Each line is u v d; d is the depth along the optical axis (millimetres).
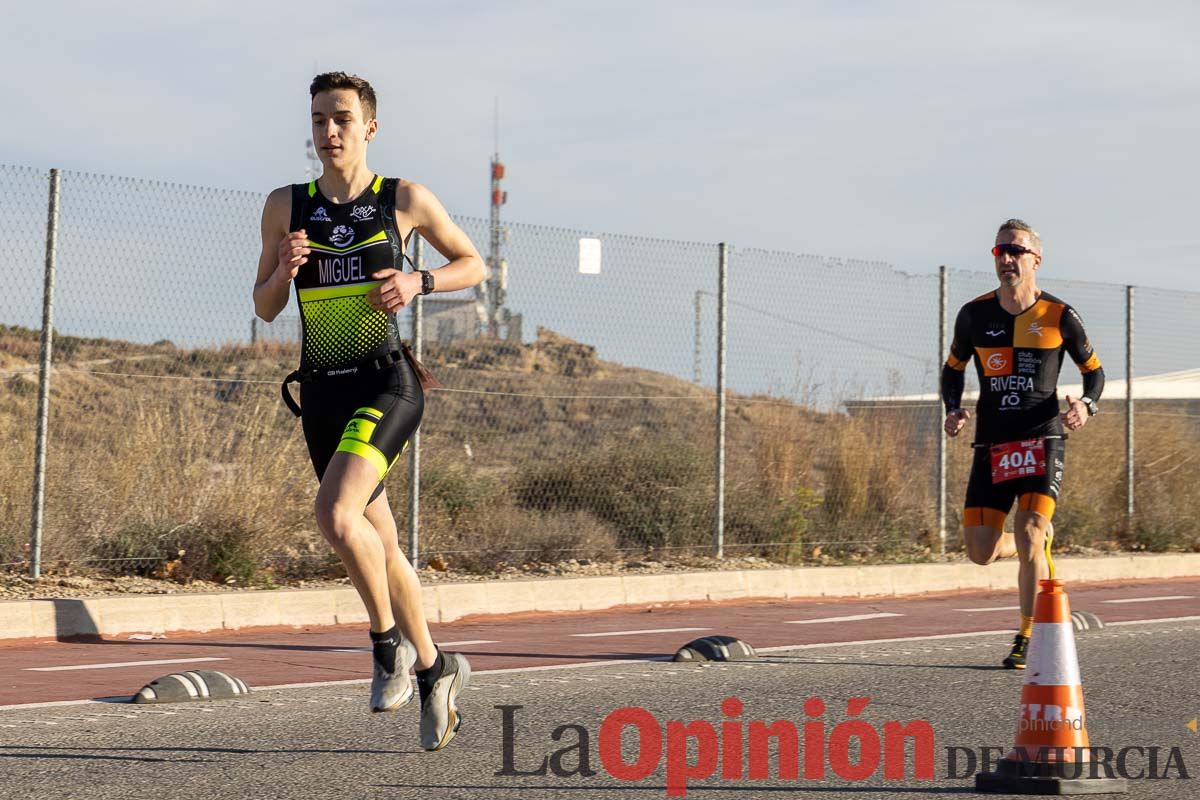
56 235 22172
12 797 10078
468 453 28891
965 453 34312
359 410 10852
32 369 23828
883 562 31656
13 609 19953
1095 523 36281
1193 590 30625
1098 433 37344
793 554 30453
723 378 29281
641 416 30125
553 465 29469
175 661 18125
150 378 24953
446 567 26531
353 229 11008
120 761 11430
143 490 24266
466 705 14570
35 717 13594
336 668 17516
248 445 25438
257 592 22344
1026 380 18047
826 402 31422
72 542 23078
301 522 25766
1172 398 39875
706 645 18547
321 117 11008
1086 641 20656
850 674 17109
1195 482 38656
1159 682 16672
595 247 27375
